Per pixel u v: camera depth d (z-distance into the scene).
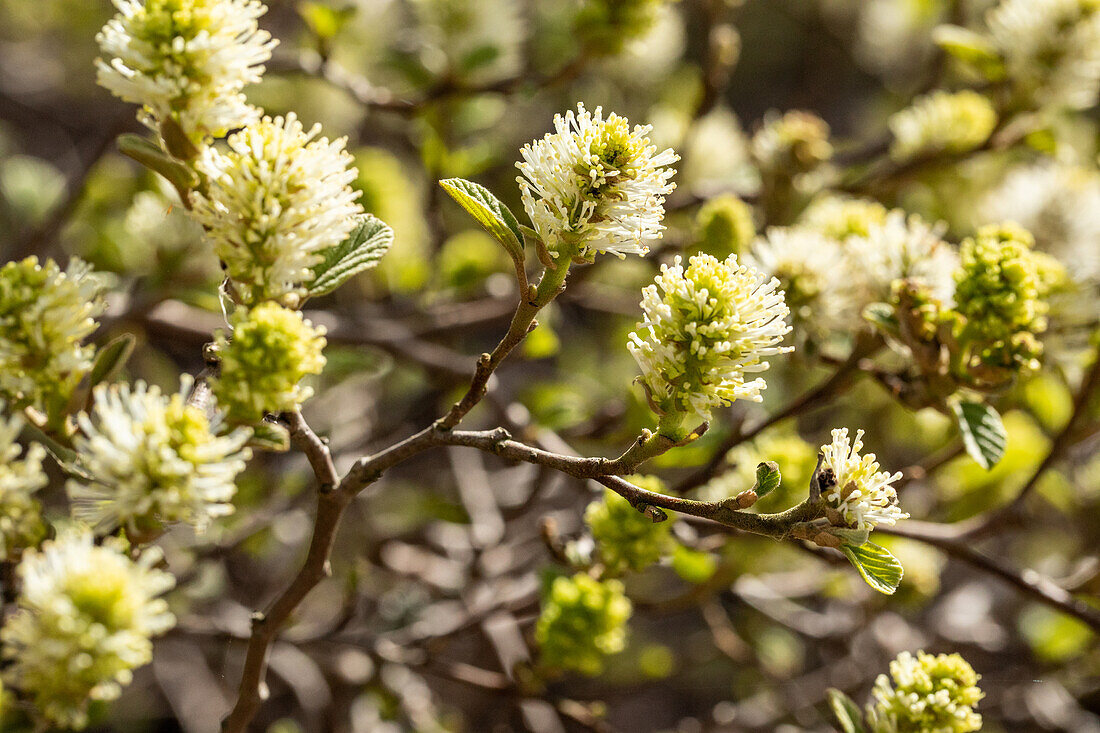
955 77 1.47
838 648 1.27
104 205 1.24
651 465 0.89
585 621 0.74
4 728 0.60
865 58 1.76
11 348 0.62
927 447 1.30
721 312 0.62
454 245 1.21
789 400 1.15
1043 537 1.44
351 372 0.97
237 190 0.62
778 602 1.25
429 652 0.90
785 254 0.75
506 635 1.23
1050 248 0.93
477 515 1.21
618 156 0.63
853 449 0.63
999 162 1.21
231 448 0.61
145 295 0.98
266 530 1.27
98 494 0.61
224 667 1.25
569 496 1.31
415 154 1.43
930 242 0.75
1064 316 0.78
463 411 0.64
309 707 1.31
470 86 1.03
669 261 0.99
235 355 0.61
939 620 1.42
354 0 1.12
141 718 1.69
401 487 1.52
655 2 0.95
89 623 0.59
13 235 1.38
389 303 1.26
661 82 1.50
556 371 1.61
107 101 2.00
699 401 0.62
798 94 1.92
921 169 1.02
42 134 2.00
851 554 0.62
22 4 1.89
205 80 0.62
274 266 0.62
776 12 2.34
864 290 0.75
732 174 1.26
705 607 1.20
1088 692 1.23
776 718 1.22
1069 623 1.20
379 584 1.44
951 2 1.29
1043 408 1.05
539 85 1.00
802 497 0.76
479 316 1.15
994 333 0.70
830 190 1.04
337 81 0.97
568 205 0.63
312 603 1.42
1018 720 1.33
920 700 0.67
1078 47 0.92
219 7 0.62
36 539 0.61
